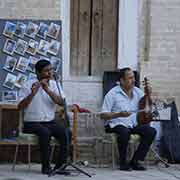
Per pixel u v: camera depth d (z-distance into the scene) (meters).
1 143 8.38
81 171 7.69
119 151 8.08
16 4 8.89
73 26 9.17
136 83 9.05
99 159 8.63
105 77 9.09
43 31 8.94
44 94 7.90
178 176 7.75
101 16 9.24
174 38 9.09
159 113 8.80
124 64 9.16
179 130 8.77
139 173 7.91
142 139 8.12
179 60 9.09
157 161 8.63
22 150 8.66
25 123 7.89
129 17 9.15
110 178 7.47
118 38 9.18
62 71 9.02
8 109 8.59
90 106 9.12
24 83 8.52
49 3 8.95
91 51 9.23
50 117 7.92
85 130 8.81
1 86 8.83
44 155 7.70
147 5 9.10
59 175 7.61
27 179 7.30
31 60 8.90
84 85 9.12
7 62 8.85
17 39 8.89
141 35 9.12
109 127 8.19
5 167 8.27
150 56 9.09
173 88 9.10
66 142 7.75
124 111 8.15
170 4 9.08
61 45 8.99
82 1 9.20
